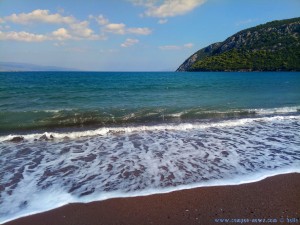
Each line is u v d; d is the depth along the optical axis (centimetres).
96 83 3956
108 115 1307
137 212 452
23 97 2011
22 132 1023
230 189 530
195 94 2309
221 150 791
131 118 1258
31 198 505
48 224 425
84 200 496
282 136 962
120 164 677
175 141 895
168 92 2505
